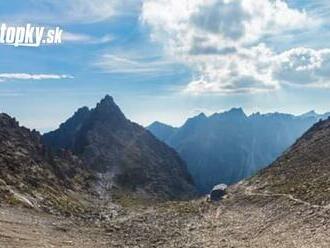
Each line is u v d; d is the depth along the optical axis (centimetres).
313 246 5584
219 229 8269
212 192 13012
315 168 11556
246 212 9388
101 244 6631
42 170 17512
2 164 14488
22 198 9994
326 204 7206
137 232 8306
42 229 7156
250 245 6469
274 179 12431
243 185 13500
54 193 14362
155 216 11169
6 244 5331
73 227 8112
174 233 8225
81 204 14488
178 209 12094
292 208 7919
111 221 10181
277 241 6375
